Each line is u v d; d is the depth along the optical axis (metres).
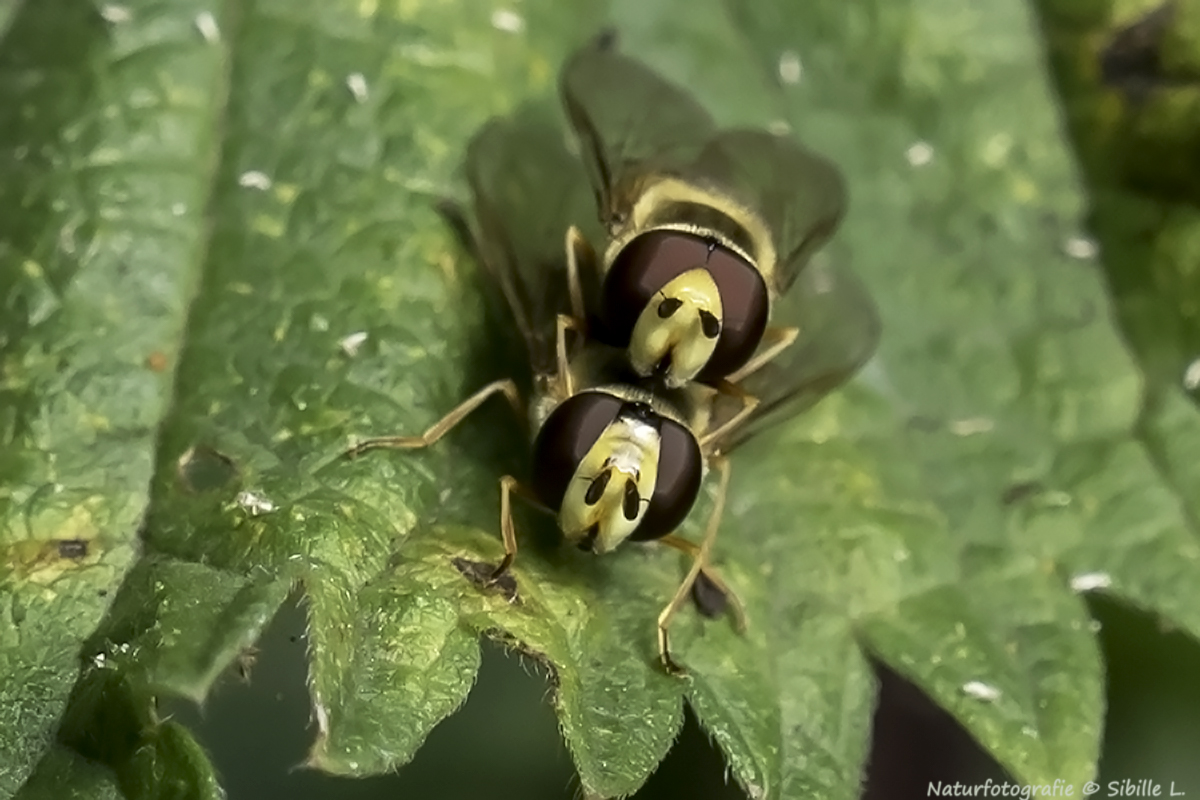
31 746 0.06
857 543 0.07
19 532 0.06
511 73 0.07
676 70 0.07
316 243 0.07
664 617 0.06
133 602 0.06
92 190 0.07
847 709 0.07
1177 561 0.07
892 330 0.07
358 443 0.07
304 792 0.07
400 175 0.07
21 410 0.07
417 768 0.07
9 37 0.07
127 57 0.07
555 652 0.06
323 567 0.06
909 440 0.07
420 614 0.06
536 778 0.07
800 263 0.07
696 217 0.07
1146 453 0.07
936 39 0.07
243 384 0.07
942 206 0.07
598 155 0.07
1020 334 0.07
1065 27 0.07
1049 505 0.07
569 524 0.06
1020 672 0.07
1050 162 0.07
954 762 0.07
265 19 0.07
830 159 0.07
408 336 0.07
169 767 0.06
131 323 0.07
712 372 0.07
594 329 0.07
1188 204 0.07
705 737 0.06
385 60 0.07
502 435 0.07
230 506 0.06
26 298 0.07
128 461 0.07
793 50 0.07
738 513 0.07
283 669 0.07
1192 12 0.07
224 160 0.07
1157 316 0.07
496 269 0.07
